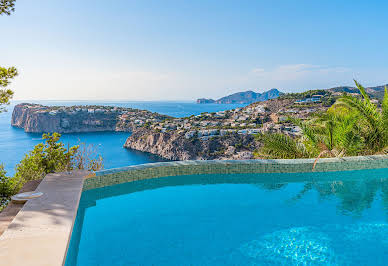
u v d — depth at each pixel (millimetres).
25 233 2105
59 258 1767
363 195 4711
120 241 3266
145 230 3566
